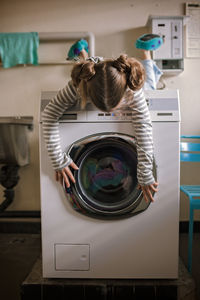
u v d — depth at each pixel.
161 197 1.21
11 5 2.06
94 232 1.22
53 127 1.15
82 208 1.20
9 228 2.10
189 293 1.17
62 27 2.07
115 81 0.85
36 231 2.09
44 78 2.07
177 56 1.96
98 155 1.26
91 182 1.27
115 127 1.20
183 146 1.68
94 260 1.23
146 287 1.18
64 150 1.21
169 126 1.21
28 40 1.99
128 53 2.07
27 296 1.21
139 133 1.11
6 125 1.72
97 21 2.06
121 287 1.18
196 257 1.60
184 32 2.06
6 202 1.92
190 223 1.31
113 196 1.26
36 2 2.06
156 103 1.23
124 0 2.05
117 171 1.26
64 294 1.20
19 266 1.55
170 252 1.21
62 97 1.10
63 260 1.23
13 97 2.08
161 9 2.05
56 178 1.19
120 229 1.21
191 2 2.04
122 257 1.22
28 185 2.09
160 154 1.21
